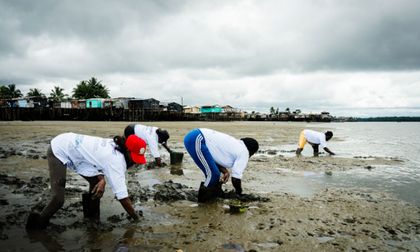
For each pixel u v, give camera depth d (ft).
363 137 83.35
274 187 20.75
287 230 13.04
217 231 12.66
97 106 178.19
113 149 12.92
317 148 38.65
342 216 15.07
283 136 70.49
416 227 13.94
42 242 11.08
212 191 16.65
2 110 126.52
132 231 12.39
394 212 15.90
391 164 32.60
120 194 12.80
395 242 12.28
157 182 21.15
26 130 63.46
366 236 12.76
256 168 27.58
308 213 15.34
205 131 16.98
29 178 20.68
